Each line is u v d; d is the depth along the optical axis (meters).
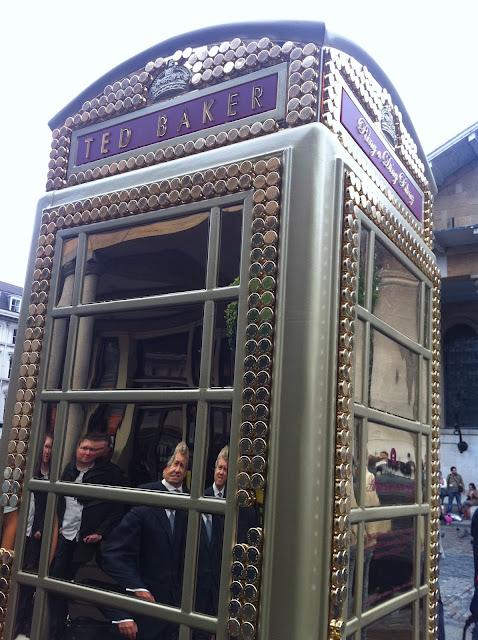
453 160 12.45
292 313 1.37
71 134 2.01
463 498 13.40
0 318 28.38
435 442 2.07
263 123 1.56
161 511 1.46
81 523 1.60
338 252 1.45
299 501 1.27
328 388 1.36
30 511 1.72
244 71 1.64
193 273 1.56
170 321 1.57
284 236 1.42
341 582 1.31
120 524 1.52
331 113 1.52
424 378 2.04
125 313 1.66
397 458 1.77
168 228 1.64
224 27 1.70
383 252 1.77
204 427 1.44
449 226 12.51
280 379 1.35
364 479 1.52
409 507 1.80
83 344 1.73
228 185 1.54
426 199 2.25
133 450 1.55
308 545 1.26
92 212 1.81
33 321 1.87
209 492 1.39
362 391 1.55
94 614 1.52
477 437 13.61
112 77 1.94
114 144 1.88
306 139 1.46
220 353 1.46
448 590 6.69
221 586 1.32
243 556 1.30
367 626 1.50
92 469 1.61
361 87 1.71
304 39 1.57
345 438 1.38
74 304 1.78
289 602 1.24
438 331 2.20
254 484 1.32
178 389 1.51
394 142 1.96
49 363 1.80
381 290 1.73
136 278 1.67
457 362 14.20
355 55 1.67
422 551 1.89
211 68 1.71
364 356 1.58
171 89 1.78
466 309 14.02
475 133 11.97
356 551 1.47
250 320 1.41
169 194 1.65
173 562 1.41
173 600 1.39
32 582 1.65
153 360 1.58
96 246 1.79
